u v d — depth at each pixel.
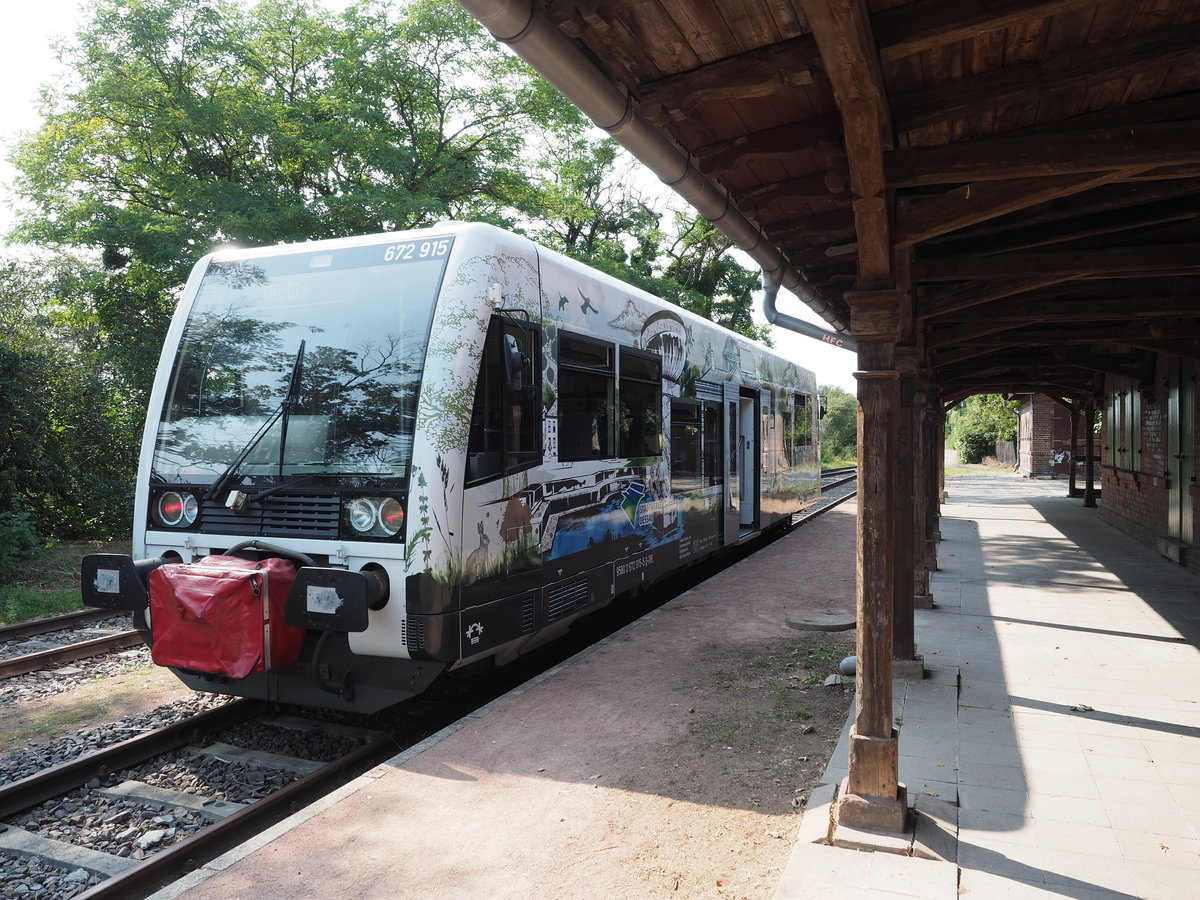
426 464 5.33
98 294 15.70
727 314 31.47
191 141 15.75
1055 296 8.06
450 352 5.52
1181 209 5.48
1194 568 10.98
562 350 6.86
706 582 10.57
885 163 3.89
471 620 5.54
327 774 5.16
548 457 6.58
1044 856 3.66
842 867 3.56
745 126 4.36
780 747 5.05
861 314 3.94
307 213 14.59
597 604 7.50
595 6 3.07
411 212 15.48
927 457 11.55
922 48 3.17
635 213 27.14
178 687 6.93
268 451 5.84
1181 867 3.57
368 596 5.10
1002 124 4.39
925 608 8.82
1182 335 9.94
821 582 10.55
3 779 5.11
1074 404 24.47
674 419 9.49
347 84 17.06
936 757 4.81
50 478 15.45
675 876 3.61
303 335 6.00
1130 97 4.08
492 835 3.96
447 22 17.20
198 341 6.30
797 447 16.52
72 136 15.38
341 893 3.47
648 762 4.83
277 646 5.26
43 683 7.05
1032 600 9.33
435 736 5.22
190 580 5.20
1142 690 6.04
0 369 14.27
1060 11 2.96
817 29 2.76
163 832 4.51
